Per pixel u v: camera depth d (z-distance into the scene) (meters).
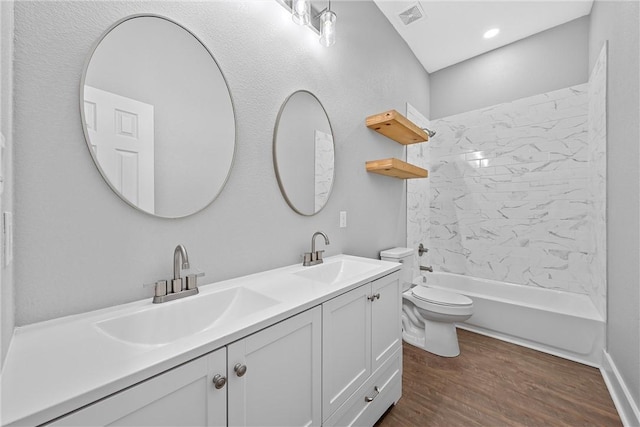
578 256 2.43
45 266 0.76
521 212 2.72
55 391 0.47
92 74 0.84
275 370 0.83
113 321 0.79
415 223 2.95
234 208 1.23
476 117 3.01
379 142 2.32
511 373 1.85
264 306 0.99
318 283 1.16
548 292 2.52
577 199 2.44
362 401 1.25
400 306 1.58
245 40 1.28
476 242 3.00
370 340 1.30
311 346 0.96
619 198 1.62
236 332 0.71
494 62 2.89
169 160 1.01
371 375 1.31
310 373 0.96
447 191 3.21
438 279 3.13
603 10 1.94
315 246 1.67
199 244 1.11
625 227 1.52
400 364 1.57
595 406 1.54
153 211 0.97
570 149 2.47
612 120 1.74
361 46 2.10
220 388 0.67
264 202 1.37
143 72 0.95
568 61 2.48
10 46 0.67
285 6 1.46
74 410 0.46
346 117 1.93
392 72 2.52
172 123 1.03
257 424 0.78
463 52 2.94
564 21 2.48
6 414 0.42
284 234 1.47
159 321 0.88
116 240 0.89
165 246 1.01
